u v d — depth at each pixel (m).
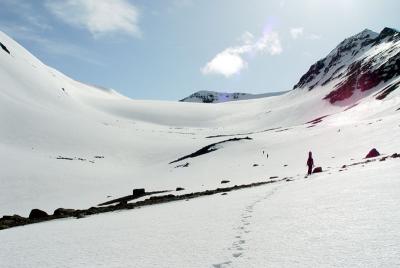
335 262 6.85
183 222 14.34
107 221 18.38
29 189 90.12
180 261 8.40
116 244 11.30
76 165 125.56
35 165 112.94
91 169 123.38
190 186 63.03
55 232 15.98
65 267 8.94
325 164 53.53
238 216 13.86
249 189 27.84
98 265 8.82
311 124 167.00
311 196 16.16
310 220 10.97
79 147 159.00
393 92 160.25
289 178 36.59
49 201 77.00
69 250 11.10
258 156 94.25
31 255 10.89
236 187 34.91
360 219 9.98
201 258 8.45
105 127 199.62
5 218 26.88
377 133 72.75
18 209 70.62
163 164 136.25
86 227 16.67
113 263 8.87
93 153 155.25
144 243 10.97
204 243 9.97
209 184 59.22
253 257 7.98
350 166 34.78
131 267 8.32
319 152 73.56
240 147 112.81
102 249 10.73
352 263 6.66
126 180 102.44
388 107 137.88
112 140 177.38
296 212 12.71
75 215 26.03
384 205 11.27
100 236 13.28
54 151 147.62
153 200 31.16
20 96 199.00
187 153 163.50
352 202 12.70
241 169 78.19
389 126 76.75
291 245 8.51
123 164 148.38
